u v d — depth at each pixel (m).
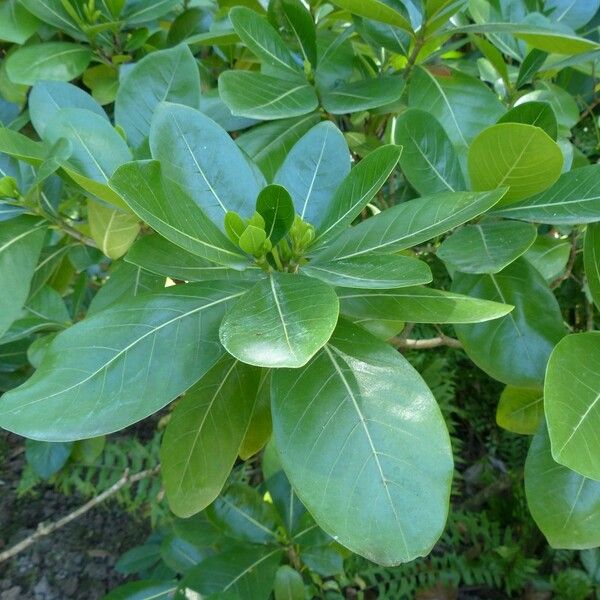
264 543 0.75
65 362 0.34
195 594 0.69
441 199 0.35
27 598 1.16
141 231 0.50
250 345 0.27
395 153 0.35
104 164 0.42
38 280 0.56
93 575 1.19
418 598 1.10
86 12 0.62
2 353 0.80
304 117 0.55
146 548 1.08
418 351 1.25
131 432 1.34
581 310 0.81
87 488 1.12
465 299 0.35
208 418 0.42
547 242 0.58
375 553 0.30
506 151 0.38
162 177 0.33
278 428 0.34
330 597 1.05
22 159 0.41
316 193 0.43
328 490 0.32
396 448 0.32
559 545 0.41
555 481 0.41
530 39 0.46
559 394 0.33
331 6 0.70
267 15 0.58
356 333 0.37
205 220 0.36
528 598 1.12
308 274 0.36
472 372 1.33
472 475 1.33
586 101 0.79
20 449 1.38
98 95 0.67
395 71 0.60
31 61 0.60
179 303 0.37
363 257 0.35
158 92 0.50
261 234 0.35
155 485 1.12
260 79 0.49
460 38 0.78
